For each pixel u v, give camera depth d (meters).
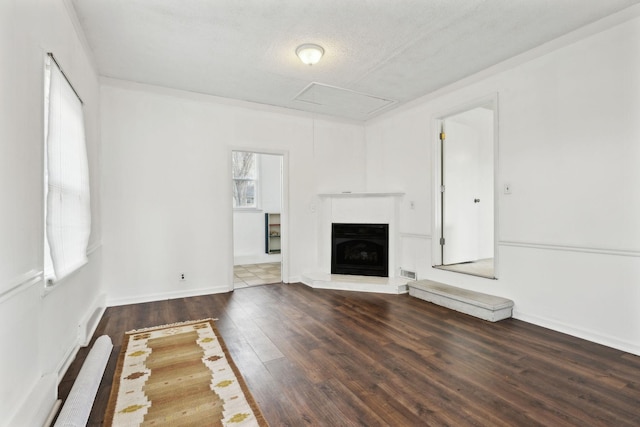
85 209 2.71
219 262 4.48
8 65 1.42
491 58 3.38
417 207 4.64
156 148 4.10
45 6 1.88
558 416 1.77
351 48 3.15
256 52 3.22
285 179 5.04
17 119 1.52
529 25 2.77
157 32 2.84
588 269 2.81
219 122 4.48
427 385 2.08
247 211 6.99
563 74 2.95
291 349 2.62
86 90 2.98
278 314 3.52
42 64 1.83
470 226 4.79
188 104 4.29
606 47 2.66
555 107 3.02
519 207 3.32
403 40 3.00
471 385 2.08
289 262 5.06
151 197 4.07
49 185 1.90
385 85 4.10
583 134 2.82
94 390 1.93
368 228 5.01
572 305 2.92
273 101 4.67
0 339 1.32
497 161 3.52
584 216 2.82
